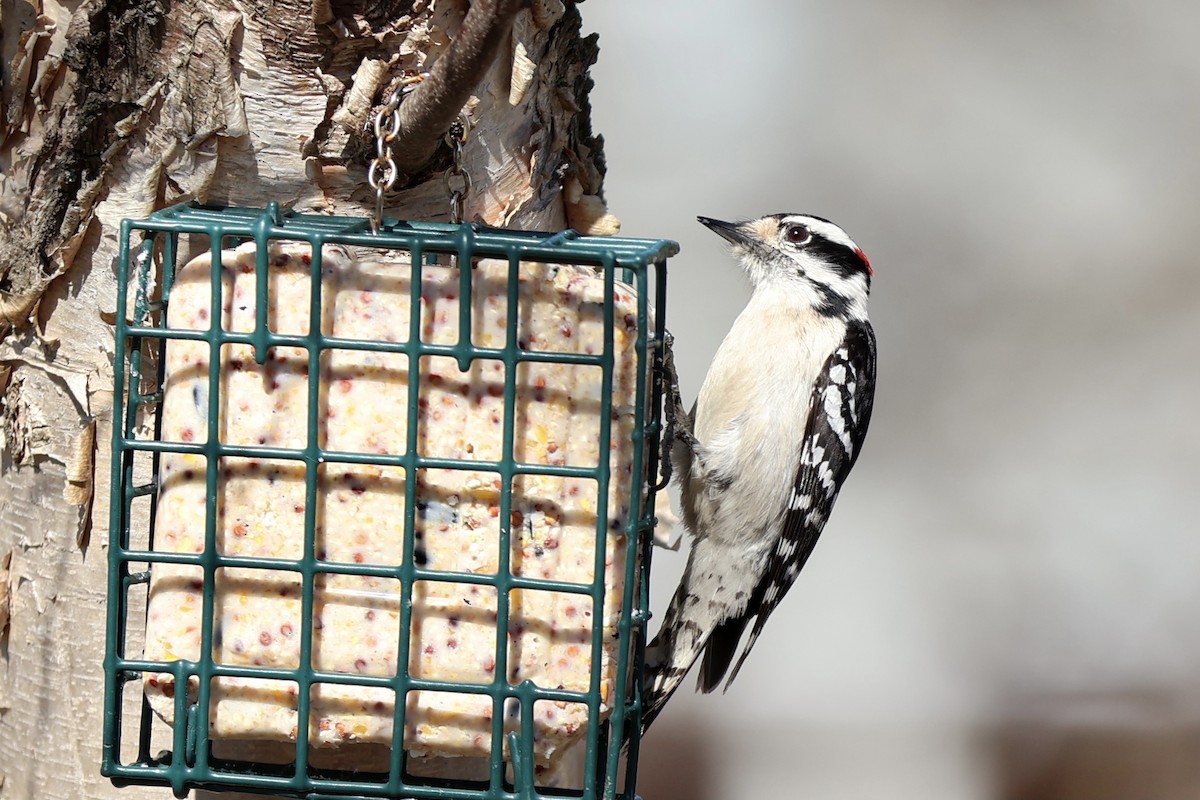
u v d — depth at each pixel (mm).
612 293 6602
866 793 16531
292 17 7574
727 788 16703
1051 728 16984
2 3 7871
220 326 6543
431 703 6680
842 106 20188
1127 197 20094
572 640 6734
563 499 6758
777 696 17359
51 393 8023
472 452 6676
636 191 19375
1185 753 16641
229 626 6617
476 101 8023
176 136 7688
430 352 6543
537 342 6703
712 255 19031
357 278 6660
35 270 7938
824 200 19875
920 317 19812
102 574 8000
